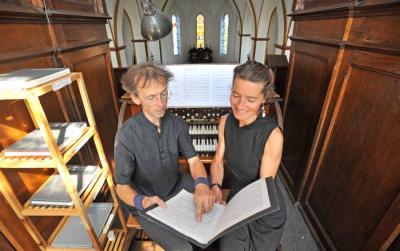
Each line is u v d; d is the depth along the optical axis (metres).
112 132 1.86
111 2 4.10
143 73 0.85
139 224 1.12
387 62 0.88
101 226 1.19
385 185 0.90
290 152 1.86
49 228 1.17
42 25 1.10
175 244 0.93
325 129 1.33
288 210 1.66
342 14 1.12
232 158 1.04
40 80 0.77
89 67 1.52
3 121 0.90
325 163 1.35
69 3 1.31
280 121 1.29
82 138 1.01
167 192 1.13
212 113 1.60
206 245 0.74
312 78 1.47
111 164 1.86
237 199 0.85
